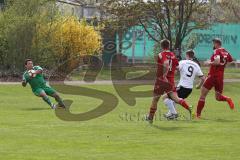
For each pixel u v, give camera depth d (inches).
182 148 1273.4
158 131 1539.1
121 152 1219.9
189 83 1883.6
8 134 1464.1
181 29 4212.6
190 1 4160.9
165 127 1622.8
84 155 1181.7
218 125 1678.2
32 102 2450.8
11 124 1668.3
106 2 4224.9
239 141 1376.7
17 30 3786.9
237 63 5369.1
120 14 4222.4
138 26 4537.4
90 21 4798.2
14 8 3905.0
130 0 4180.6
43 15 3905.0
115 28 4269.2
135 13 4188.0
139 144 1323.8
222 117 1909.4
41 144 1314.0
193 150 1250.0
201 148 1275.8
